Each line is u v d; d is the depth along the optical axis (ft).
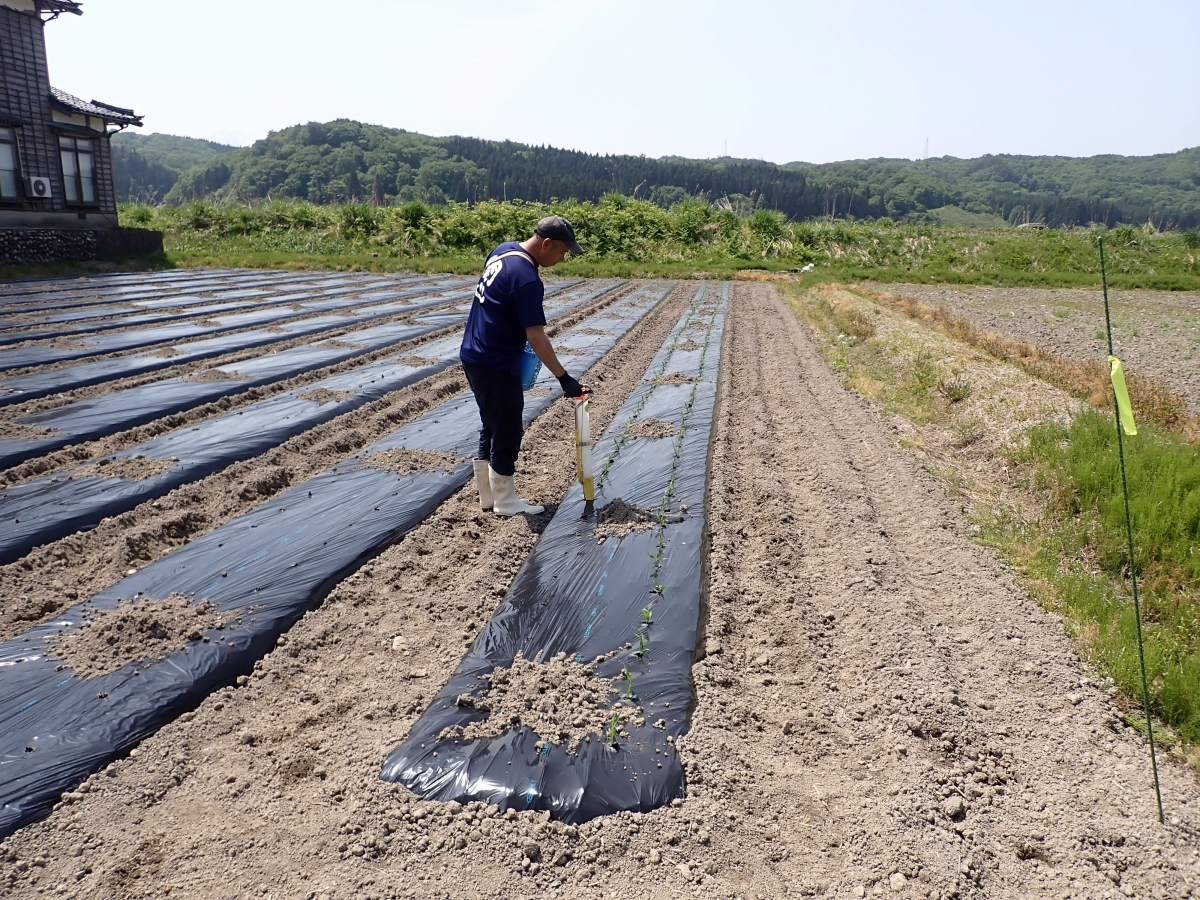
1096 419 23.09
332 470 20.53
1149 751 11.02
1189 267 99.30
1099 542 17.28
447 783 9.59
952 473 22.95
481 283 16.29
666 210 120.16
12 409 25.18
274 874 8.28
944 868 8.77
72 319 41.57
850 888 8.50
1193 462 19.88
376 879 8.24
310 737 10.61
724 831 9.18
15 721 10.44
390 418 25.80
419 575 15.46
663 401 28.84
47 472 20.31
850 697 12.08
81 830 8.81
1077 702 12.03
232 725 10.82
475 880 8.29
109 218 78.28
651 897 8.22
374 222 101.65
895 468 22.57
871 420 28.02
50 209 71.61
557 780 9.63
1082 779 10.39
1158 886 8.66
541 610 13.91
